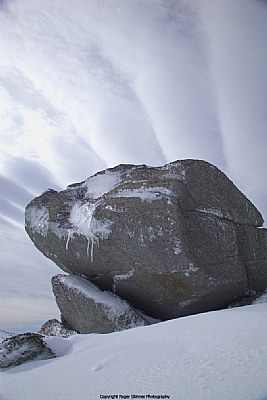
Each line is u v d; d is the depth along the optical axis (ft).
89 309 26.86
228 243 26.53
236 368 11.03
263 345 12.35
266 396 9.07
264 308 17.31
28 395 12.42
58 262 30.76
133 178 27.84
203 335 14.82
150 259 25.02
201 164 27.25
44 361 17.26
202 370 11.38
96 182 30.12
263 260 29.63
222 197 27.81
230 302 28.12
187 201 25.77
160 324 18.26
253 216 29.73
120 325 25.49
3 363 17.39
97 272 28.27
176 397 9.91
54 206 30.12
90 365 14.43
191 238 24.75
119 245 25.71
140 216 24.86
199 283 24.88
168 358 13.15
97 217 26.32
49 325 30.83
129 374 12.32
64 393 11.90
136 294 27.43
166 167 27.61
